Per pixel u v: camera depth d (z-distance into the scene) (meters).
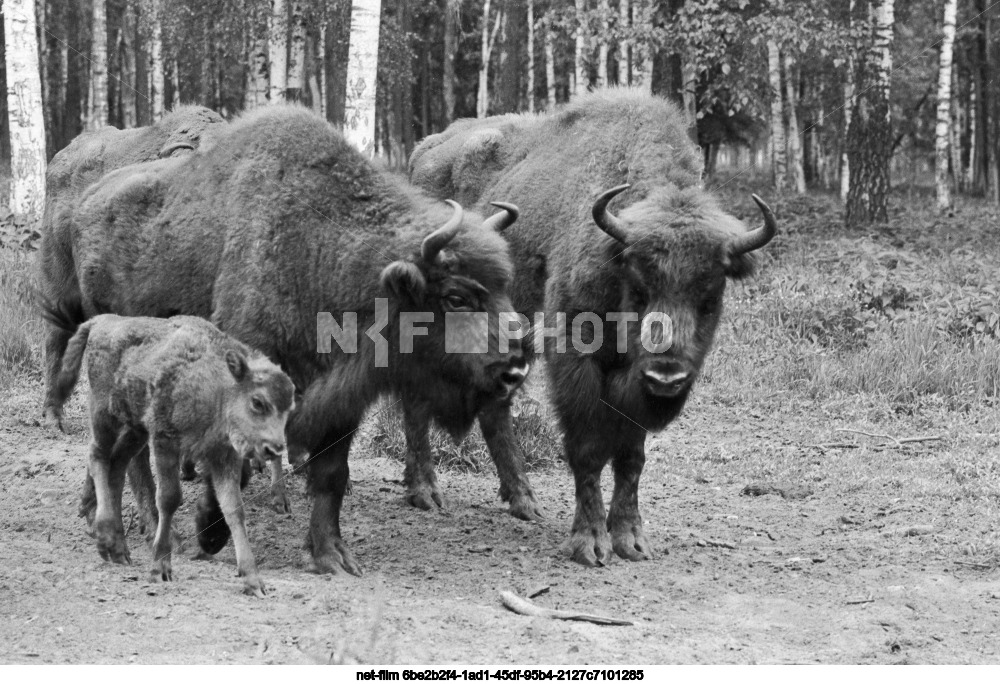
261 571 5.91
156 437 5.38
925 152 42.72
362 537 6.85
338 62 28.34
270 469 7.50
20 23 15.00
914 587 6.01
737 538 7.16
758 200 5.93
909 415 10.37
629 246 6.04
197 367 5.30
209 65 31.12
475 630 4.97
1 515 6.85
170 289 6.69
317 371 6.11
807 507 7.95
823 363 11.07
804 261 14.92
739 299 12.78
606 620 5.22
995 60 33.28
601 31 18.08
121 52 37.38
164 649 4.51
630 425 6.56
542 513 7.68
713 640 5.04
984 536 7.02
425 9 33.88
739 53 19.00
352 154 6.31
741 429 10.03
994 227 19.86
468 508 7.82
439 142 8.98
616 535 6.73
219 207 6.50
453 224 5.70
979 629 5.33
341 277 5.95
